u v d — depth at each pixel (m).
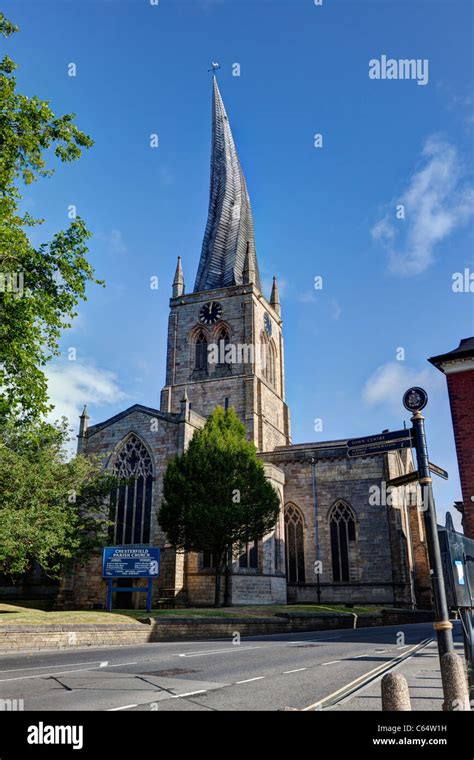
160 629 28.19
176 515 43.88
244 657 19.34
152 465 52.69
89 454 53.12
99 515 51.44
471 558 12.40
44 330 25.31
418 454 10.41
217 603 43.03
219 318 73.50
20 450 36.88
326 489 58.44
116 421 55.62
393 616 46.19
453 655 8.67
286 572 57.41
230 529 42.78
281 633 34.22
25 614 29.50
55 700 11.30
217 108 97.12
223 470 44.66
